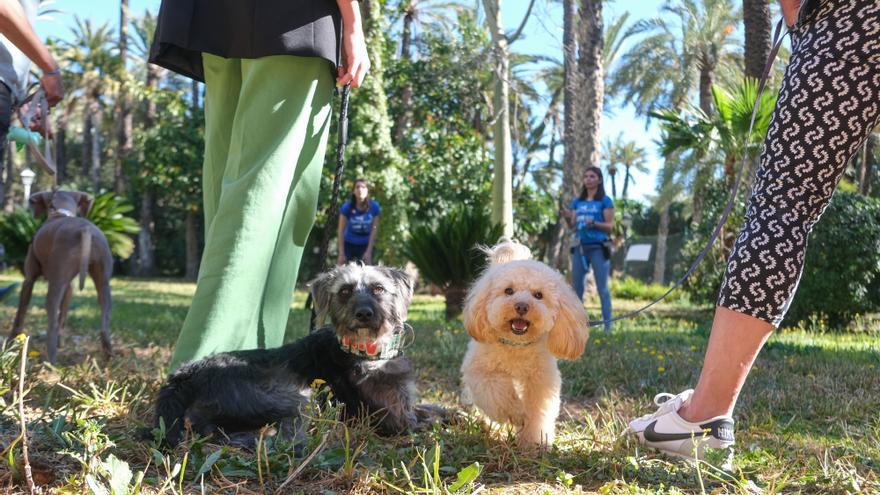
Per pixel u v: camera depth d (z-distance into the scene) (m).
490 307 3.35
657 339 7.89
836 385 4.98
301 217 3.57
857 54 2.30
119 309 10.42
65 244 5.16
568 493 2.34
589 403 4.39
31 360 4.38
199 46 3.37
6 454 2.15
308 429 2.86
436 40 25.22
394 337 3.31
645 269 35.50
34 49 3.06
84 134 41.97
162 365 4.80
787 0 2.70
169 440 2.58
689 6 32.19
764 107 11.85
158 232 35.25
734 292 2.48
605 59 34.03
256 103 3.37
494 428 3.41
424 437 3.08
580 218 8.51
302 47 3.33
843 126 2.34
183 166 27.84
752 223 2.48
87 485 1.99
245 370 2.95
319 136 3.55
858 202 10.97
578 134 16.86
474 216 11.85
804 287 10.94
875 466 2.79
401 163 23.00
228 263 3.26
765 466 2.76
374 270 3.54
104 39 35.41
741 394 4.50
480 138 26.12
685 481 2.46
